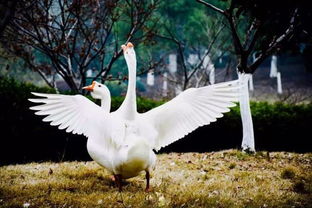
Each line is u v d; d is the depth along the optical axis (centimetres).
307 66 1608
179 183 737
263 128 1281
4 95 1053
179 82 1772
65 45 1177
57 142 1113
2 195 619
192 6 2500
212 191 683
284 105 1326
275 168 898
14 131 1065
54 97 634
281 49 1154
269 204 610
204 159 991
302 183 704
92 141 641
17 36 1262
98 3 1231
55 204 583
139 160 604
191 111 637
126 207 571
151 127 633
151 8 1332
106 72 1294
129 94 628
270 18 893
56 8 1326
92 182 718
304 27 1055
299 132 1295
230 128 1245
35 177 756
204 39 2356
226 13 1010
